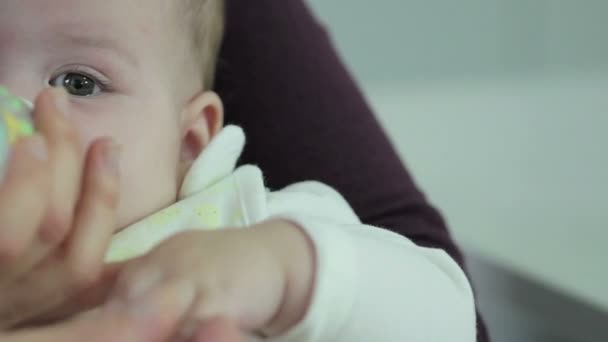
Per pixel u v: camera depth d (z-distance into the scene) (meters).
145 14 0.77
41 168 0.43
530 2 2.04
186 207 0.75
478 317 0.85
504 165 1.70
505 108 1.97
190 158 0.87
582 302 1.16
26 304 0.47
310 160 1.00
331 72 1.06
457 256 0.94
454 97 2.00
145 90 0.76
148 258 0.48
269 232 0.54
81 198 0.48
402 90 2.00
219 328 0.43
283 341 0.55
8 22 0.70
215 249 0.49
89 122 0.72
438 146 1.80
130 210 0.74
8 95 0.50
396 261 0.62
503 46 2.06
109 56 0.74
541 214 1.49
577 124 1.90
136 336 0.42
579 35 2.07
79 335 0.42
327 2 1.92
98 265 0.47
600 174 1.67
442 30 2.01
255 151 1.02
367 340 0.58
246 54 1.05
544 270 1.25
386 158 1.01
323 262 0.54
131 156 0.74
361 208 0.96
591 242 1.36
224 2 1.01
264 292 0.50
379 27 1.97
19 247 0.42
